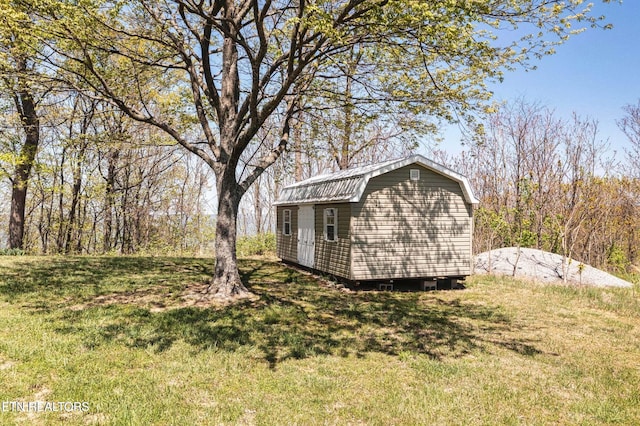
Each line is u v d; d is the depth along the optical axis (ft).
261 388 16.51
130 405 14.56
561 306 33.04
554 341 23.98
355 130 40.24
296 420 14.05
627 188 77.51
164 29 31.99
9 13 24.59
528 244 63.05
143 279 39.22
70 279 37.88
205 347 20.88
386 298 35.17
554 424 14.38
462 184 40.83
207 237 87.71
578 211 64.80
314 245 45.88
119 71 37.14
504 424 14.19
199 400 15.28
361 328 25.66
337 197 39.65
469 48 24.99
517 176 75.00
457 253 40.75
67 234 77.05
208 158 35.37
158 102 53.67
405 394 16.30
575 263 50.42
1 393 15.02
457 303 33.65
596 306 33.22
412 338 23.77
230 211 33.96
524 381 17.98
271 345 21.74
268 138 80.33
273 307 29.73
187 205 94.99
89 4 26.04
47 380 16.37
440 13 22.86
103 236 86.63
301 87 34.99
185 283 37.81
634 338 24.90
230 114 36.17
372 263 38.04
